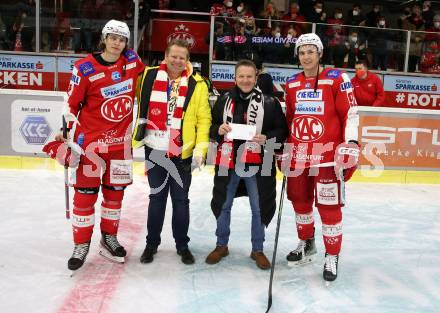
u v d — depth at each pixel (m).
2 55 8.73
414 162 6.55
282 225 4.50
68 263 3.26
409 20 10.69
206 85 3.46
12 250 3.64
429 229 4.55
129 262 3.50
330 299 3.04
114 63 3.20
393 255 3.86
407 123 6.47
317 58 3.19
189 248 3.84
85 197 3.27
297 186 3.41
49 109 6.12
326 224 3.30
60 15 8.64
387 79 9.14
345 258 3.77
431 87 9.27
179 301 2.93
